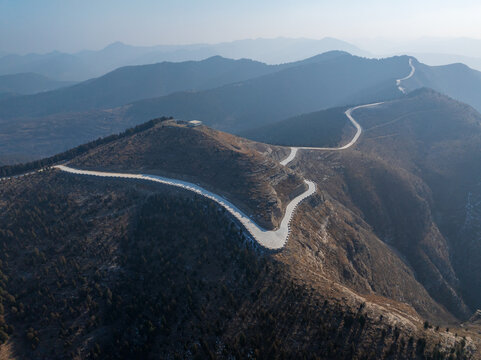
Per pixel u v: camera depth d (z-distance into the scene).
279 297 65.56
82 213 88.44
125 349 60.22
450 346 58.94
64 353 59.66
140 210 91.19
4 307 63.91
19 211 86.94
